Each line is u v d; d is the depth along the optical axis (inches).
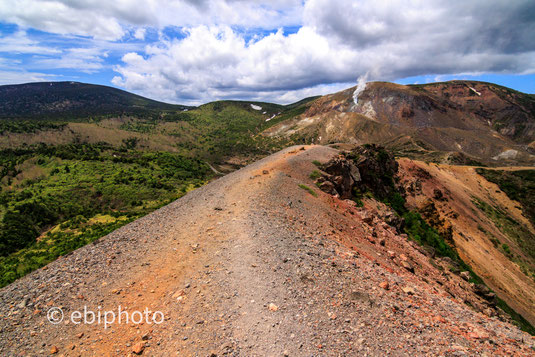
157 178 4512.8
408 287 430.9
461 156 6200.8
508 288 1363.2
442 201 2082.9
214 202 696.4
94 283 387.9
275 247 450.6
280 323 295.1
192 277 385.4
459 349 290.7
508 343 334.6
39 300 354.6
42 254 1828.2
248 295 337.4
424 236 1182.3
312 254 450.9
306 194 820.0
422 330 316.2
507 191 3189.0
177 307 328.8
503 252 1882.4
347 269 429.1
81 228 2522.1
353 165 1269.7
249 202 662.5
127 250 483.5
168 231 553.3
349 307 331.9
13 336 297.3
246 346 268.2
